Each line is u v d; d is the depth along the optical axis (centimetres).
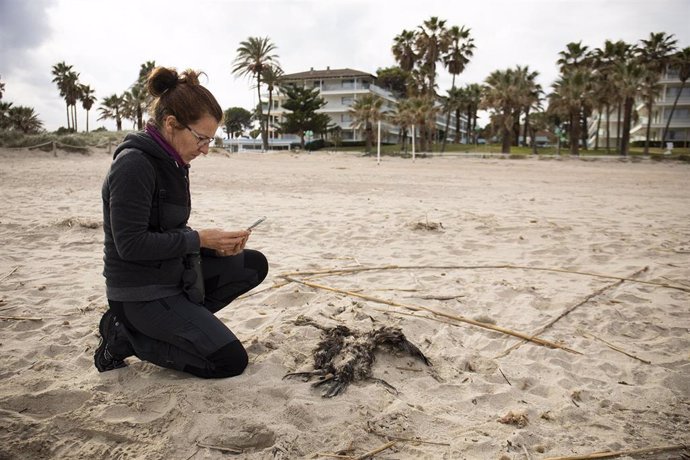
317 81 6919
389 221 743
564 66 5475
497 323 346
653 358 296
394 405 232
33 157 2280
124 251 213
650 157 4150
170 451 197
